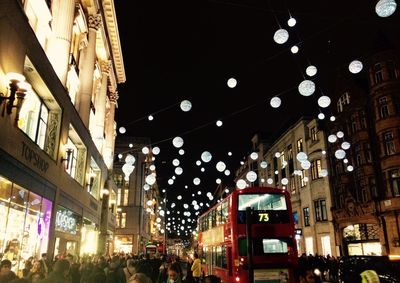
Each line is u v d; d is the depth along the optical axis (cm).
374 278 718
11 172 1157
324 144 3669
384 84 2973
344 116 3406
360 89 3288
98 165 2922
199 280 1802
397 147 2841
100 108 3419
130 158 1662
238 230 1495
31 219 1409
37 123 1541
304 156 1535
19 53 1162
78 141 2247
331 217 3481
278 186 4944
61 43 1900
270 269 1454
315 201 3784
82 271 1142
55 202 1677
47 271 1149
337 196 3484
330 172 3588
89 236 2811
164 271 1412
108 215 3516
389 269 1391
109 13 3384
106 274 892
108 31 3519
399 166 2800
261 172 5725
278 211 1532
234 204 1531
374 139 3088
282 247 1484
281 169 4828
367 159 3119
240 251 1465
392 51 3006
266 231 1493
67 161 1934
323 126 3769
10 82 1053
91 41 2773
